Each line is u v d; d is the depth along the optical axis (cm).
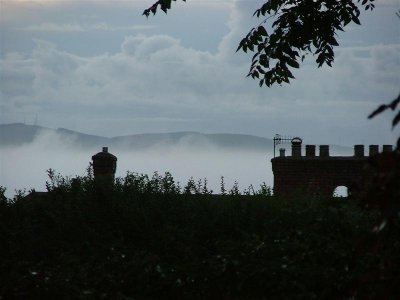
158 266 1478
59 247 1642
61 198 1905
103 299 1396
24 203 1909
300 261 1455
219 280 1447
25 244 1631
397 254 927
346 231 1541
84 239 1667
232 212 1758
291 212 1716
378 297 852
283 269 1414
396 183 808
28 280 1406
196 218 1744
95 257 1565
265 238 1605
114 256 1570
